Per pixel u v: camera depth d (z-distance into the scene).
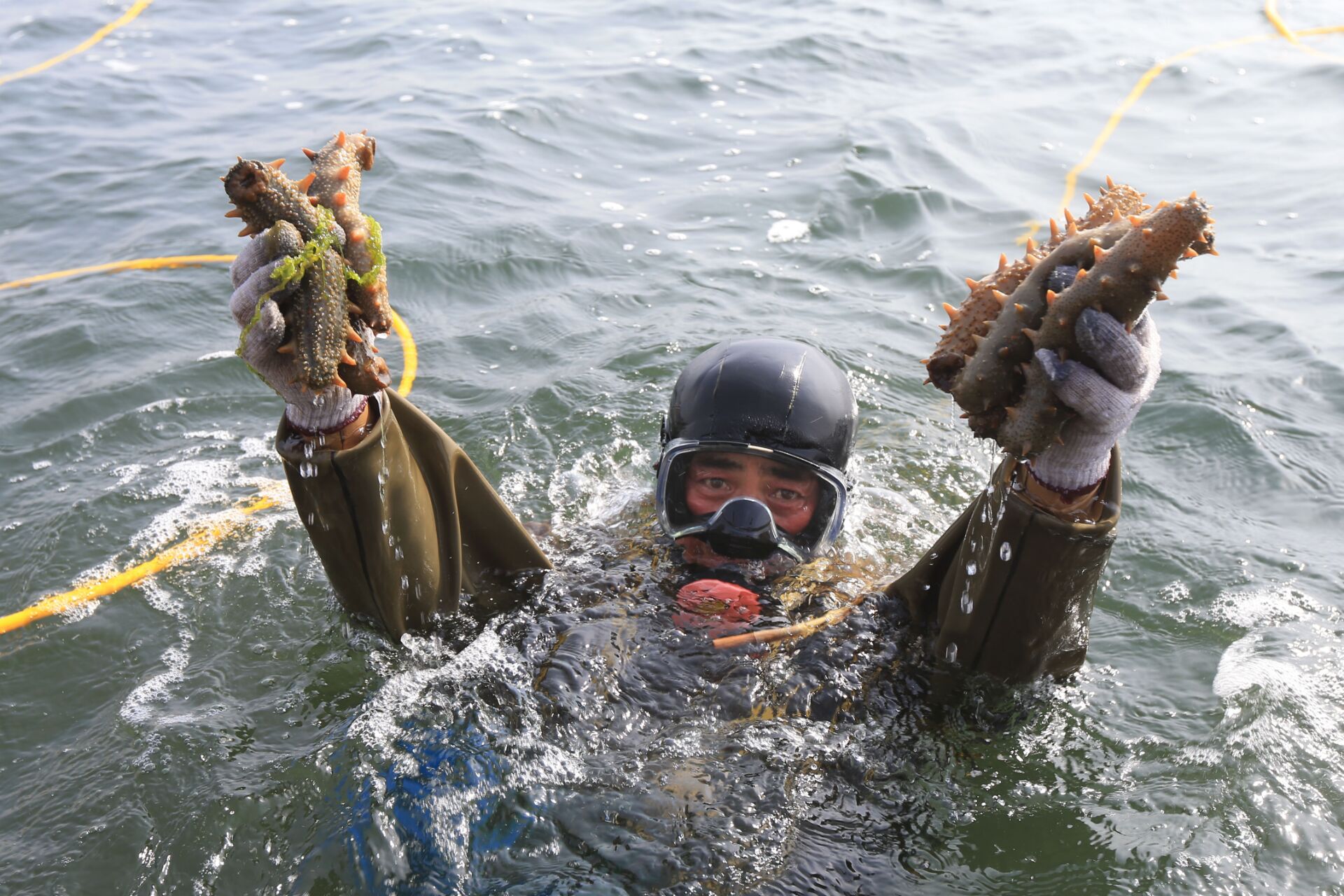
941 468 4.74
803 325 5.84
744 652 3.21
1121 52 9.91
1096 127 8.41
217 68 9.36
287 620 3.70
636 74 9.12
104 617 3.76
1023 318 2.39
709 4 11.00
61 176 7.36
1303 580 3.99
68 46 9.86
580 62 9.38
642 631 3.30
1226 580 3.99
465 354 5.56
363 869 2.72
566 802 2.82
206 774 3.04
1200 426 4.96
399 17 10.51
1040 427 2.37
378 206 6.82
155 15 10.66
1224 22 10.70
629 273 6.32
